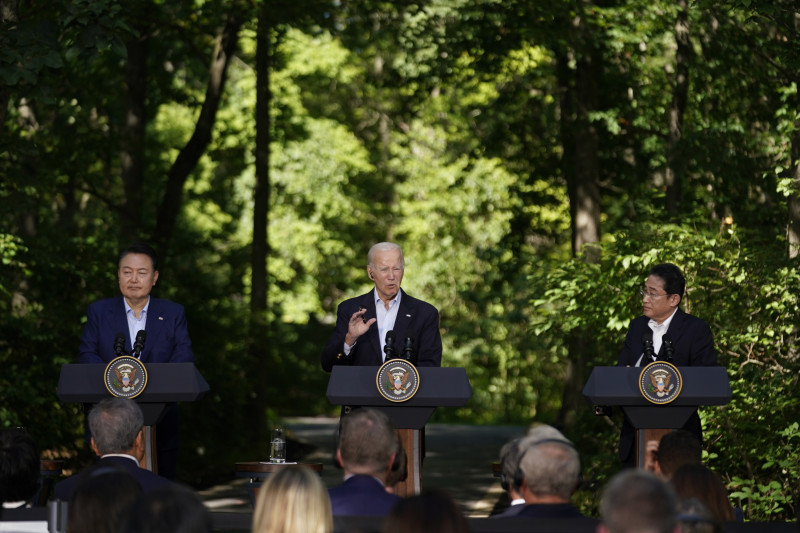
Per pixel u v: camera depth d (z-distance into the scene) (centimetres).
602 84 3841
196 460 3541
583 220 3566
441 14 3697
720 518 973
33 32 1938
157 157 5262
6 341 2917
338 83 7912
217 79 3866
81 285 3319
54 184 3641
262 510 804
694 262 2241
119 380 1324
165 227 3809
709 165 3028
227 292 4791
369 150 8169
